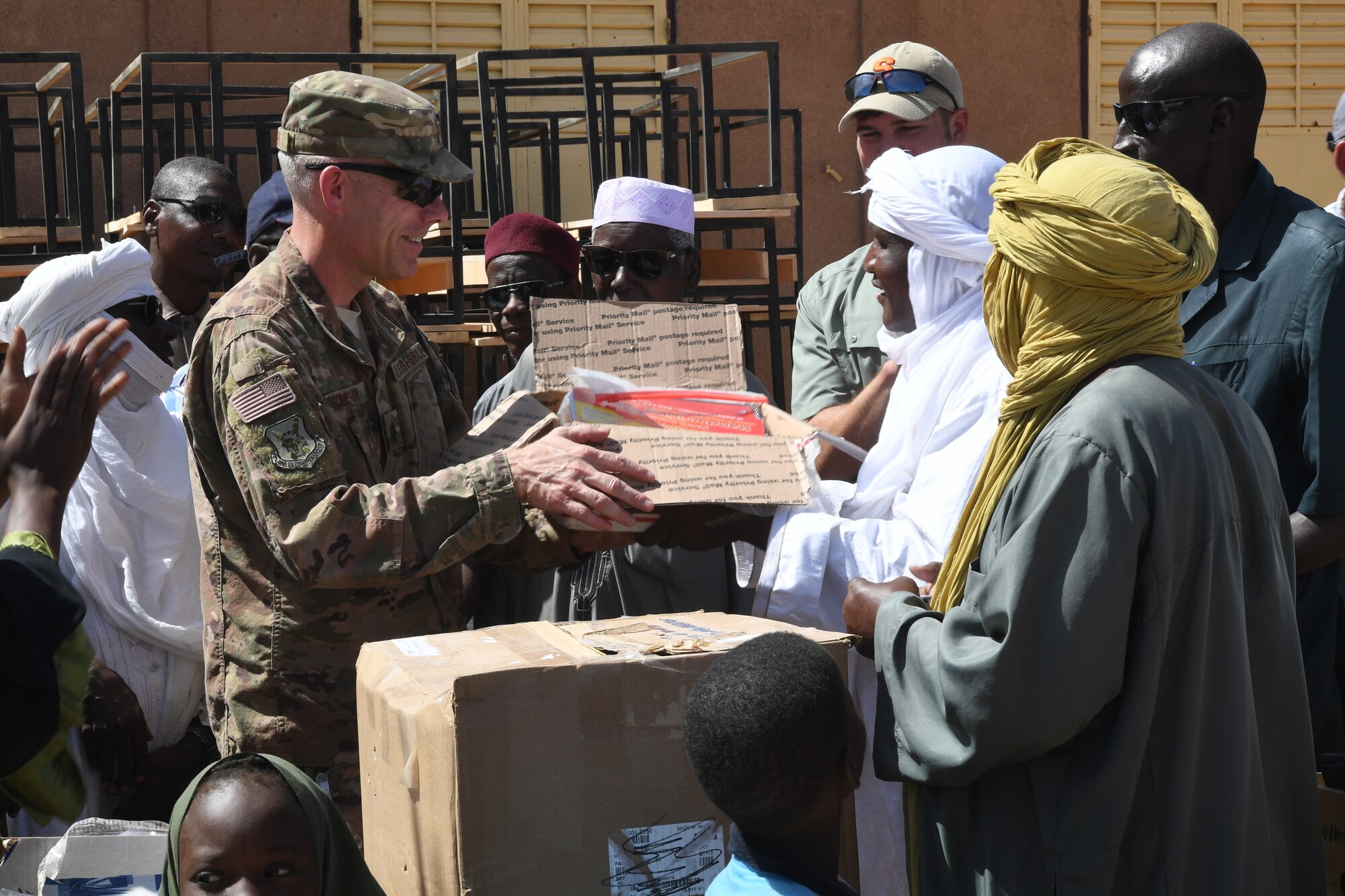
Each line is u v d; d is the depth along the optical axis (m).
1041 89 6.97
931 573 2.17
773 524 2.38
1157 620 1.63
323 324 2.33
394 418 2.42
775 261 5.12
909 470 2.43
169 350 3.45
